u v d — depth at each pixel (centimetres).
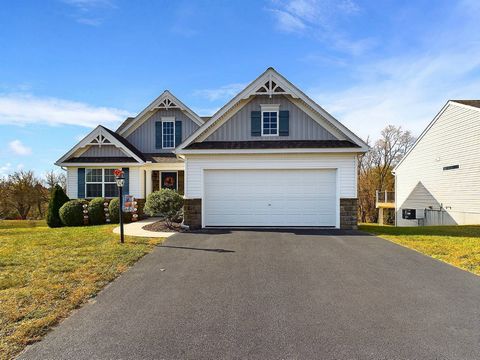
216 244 965
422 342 392
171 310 489
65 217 1609
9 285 591
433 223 2034
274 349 377
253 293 559
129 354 369
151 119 2028
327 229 1271
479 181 1623
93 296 548
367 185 4166
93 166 1828
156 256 819
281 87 1374
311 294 553
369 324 440
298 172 1323
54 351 375
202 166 1331
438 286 592
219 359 357
